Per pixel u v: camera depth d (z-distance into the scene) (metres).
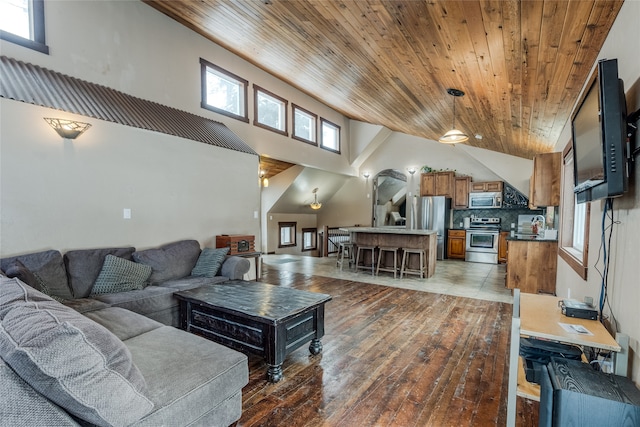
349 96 5.31
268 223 8.97
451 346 2.75
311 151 7.26
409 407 1.89
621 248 1.60
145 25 4.11
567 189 3.79
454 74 2.91
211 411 1.51
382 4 2.07
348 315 3.59
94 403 1.00
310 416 1.80
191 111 4.67
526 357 1.71
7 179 2.61
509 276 4.52
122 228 3.41
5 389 0.90
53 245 2.88
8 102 2.61
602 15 1.67
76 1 3.49
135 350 1.70
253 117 5.70
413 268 5.90
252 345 2.31
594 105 1.68
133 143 3.50
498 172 7.14
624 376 1.34
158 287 3.16
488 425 1.73
